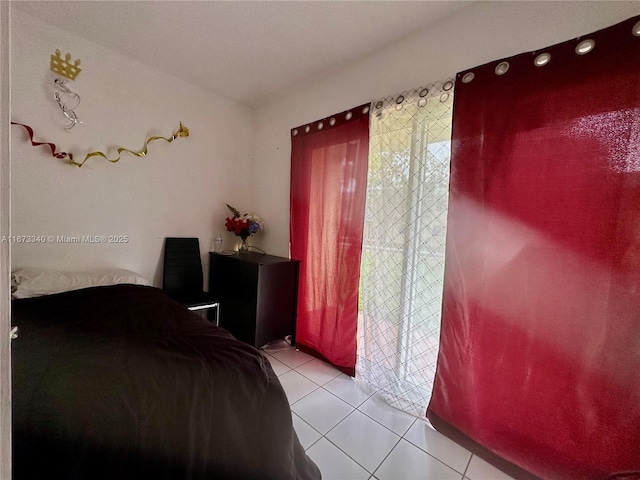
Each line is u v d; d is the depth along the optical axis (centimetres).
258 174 299
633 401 108
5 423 40
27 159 183
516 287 133
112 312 148
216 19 173
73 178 201
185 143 256
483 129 142
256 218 281
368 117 196
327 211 225
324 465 132
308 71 229
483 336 143
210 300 241
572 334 119
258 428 101
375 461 136
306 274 244
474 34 152
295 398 182
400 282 184
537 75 127
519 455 131
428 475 130
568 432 121
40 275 177
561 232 121
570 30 125
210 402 94
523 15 137
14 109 177
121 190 223
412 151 177
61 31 188
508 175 135
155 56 215
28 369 90
